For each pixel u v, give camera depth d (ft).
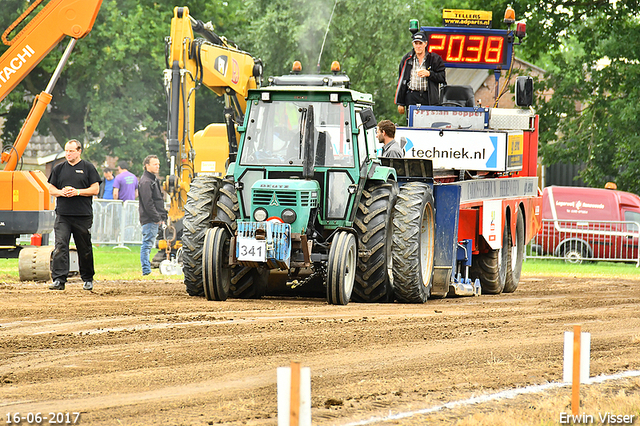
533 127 153.79
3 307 96.12
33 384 56.65
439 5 369.71
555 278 186.29
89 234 119.34
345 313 96.27
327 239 107.04
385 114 347.97
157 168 155.43
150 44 363.15
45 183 139.95
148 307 97.71
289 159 107.96
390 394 55.11
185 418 47.96
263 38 325.62
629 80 332.39
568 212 269.44
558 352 72.95
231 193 110.11
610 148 337.72
